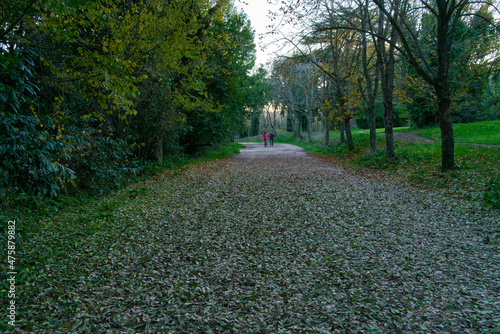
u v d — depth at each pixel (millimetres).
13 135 3562
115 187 10672
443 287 3896
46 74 7031
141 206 8438
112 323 3215
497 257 4707
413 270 4398
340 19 12836
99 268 4570
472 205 7602
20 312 3348
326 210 7750
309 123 38531
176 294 3832
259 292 3902
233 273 4453
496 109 28531
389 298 3686
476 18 12742
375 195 9359
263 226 6617
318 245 5480
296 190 10305
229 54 20828
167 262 4832
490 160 11492
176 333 3062
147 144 15719
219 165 18453
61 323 3184
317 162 19734
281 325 3201
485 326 3062
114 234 6133
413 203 8289
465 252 4973
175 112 14938
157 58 9414
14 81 3883
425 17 13711
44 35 6234
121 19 9062
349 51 19859
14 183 3986
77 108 9250
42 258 4871
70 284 4070
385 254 5004
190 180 12758
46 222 6824
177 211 7918
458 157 13039
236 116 25625
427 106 25453
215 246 5508
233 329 3139
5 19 4531
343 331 3078
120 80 5520
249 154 27562
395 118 47250
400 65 20484
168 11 9070
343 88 20531
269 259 4922
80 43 7133
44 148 3941
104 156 9930
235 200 9062
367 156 17250
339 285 4035
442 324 3146
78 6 5250
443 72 10641
